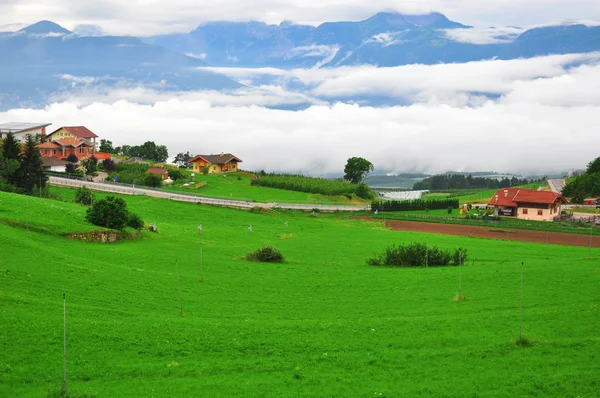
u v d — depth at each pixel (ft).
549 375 139.64
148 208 464.65
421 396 131.75
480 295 216.74
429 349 158.92
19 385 132.98
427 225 488.44
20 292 190.39
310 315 195.11
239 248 342.44
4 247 232.73
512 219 522.47
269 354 156.56
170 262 275.59
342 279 254.47
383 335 169.27
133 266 259.19
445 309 199.11
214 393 132.36
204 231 396.57
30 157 478.59
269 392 133.39
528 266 266.57
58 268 224.74
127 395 130.21
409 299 216.33
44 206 326.44
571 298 204.13
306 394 132.46
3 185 434.30
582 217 541.75
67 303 187.62
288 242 376.89
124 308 192.44
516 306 198.59
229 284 240.94
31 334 157.28
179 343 160.76
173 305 202.18
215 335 167.22
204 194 621.31
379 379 141.08
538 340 160.15
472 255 329.11
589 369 142.72
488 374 142.00
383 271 273.33
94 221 321.32
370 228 461.37
